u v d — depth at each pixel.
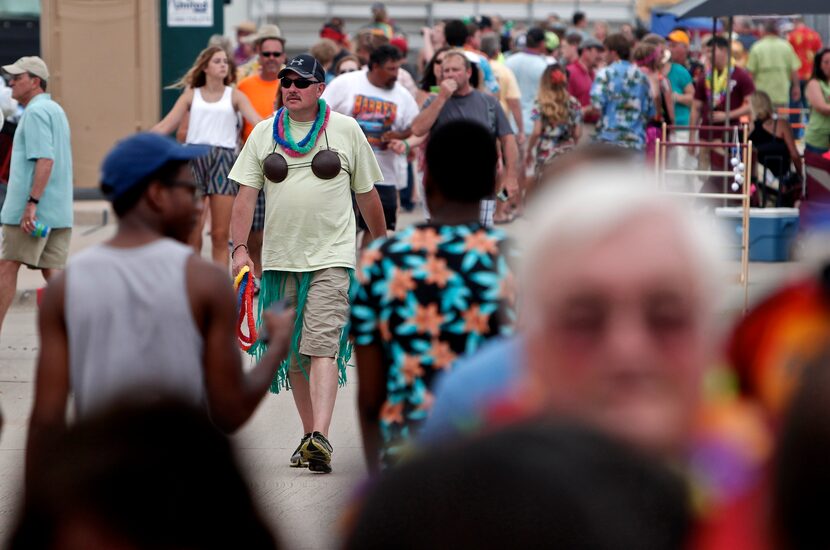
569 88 50.66
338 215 18.17
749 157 30.05
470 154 10.41
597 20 70.94
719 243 4.06
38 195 25.22
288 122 18.22
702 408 3.98
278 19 65.81
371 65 28.38
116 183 10.66
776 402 4.05
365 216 18.59
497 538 3.20
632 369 3.91
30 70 25.44
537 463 3.28
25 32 44.72
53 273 26.31
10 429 20.20
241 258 18.25
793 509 3.67
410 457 3.49
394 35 54.12
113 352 10.52
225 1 44.91
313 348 17.92
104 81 44.22
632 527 3.21
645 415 3.91
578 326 3.94
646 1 71.06
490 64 42.66
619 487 3.27
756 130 38.44
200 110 29.92
